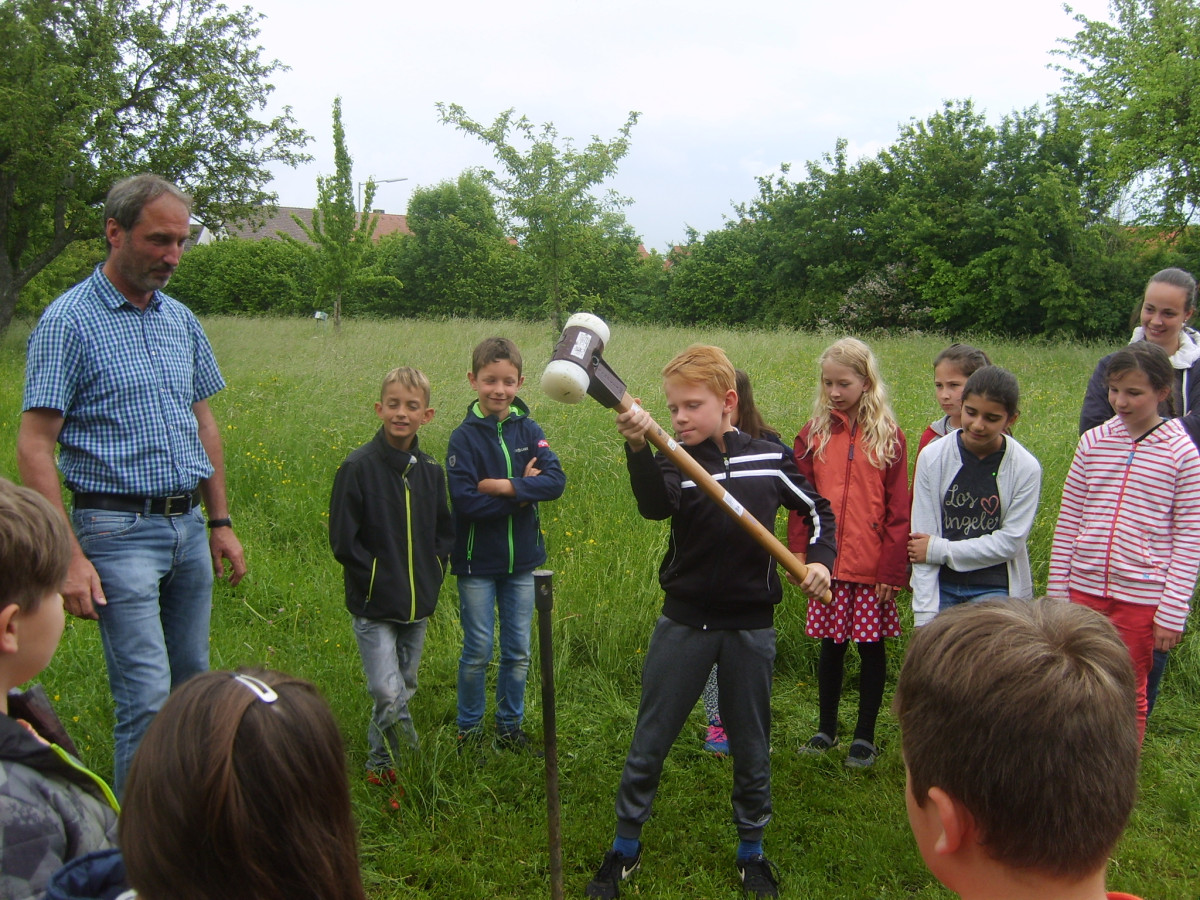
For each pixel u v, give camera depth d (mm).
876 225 27016
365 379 10023
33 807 1255
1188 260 21266
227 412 8359
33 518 1343
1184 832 3174
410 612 3227
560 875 2350
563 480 3557
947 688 986
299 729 1121
